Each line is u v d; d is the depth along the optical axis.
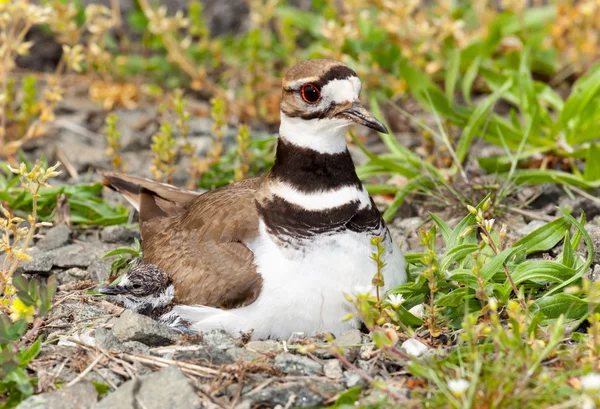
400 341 10.22
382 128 10.16
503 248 12.16
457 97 17.73
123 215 13.75
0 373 9.40
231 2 20.23
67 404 9.24
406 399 8.93
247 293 10.20
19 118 16.05
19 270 12.31
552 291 10.66
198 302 10.52
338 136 10.34
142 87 18.00
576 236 11.43
